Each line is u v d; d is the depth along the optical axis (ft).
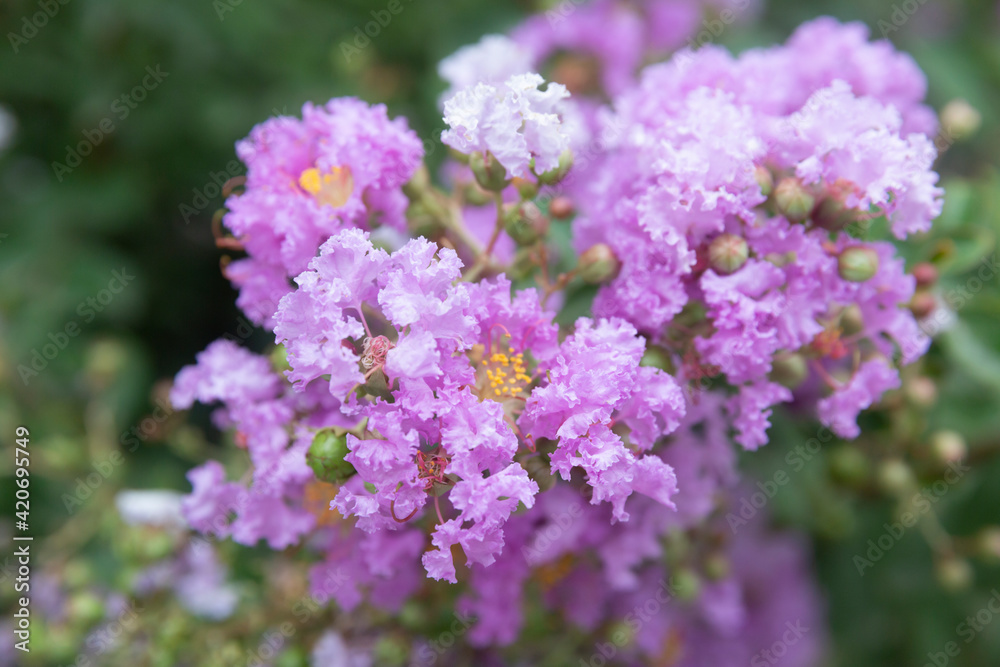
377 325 1.07
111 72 1.66
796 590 1.44
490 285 1.07
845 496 1.37
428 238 1.15
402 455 1.01
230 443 1.27
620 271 1.12
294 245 1.10
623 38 1.51
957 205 1.27
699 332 1.10
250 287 1.14
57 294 1.63
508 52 1.26
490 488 1.01
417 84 1.73
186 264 1.81
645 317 1.09
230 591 1.32
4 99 1.68
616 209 1.12
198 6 1.60
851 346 1.14
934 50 1.68
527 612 1.22
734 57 1.58
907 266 1.23
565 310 1.16
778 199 1.09
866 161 1.09
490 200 1.16
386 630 1.24
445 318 1.03
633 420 1.07
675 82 1.18
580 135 1.21
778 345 1.09
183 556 1.33
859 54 1.25
